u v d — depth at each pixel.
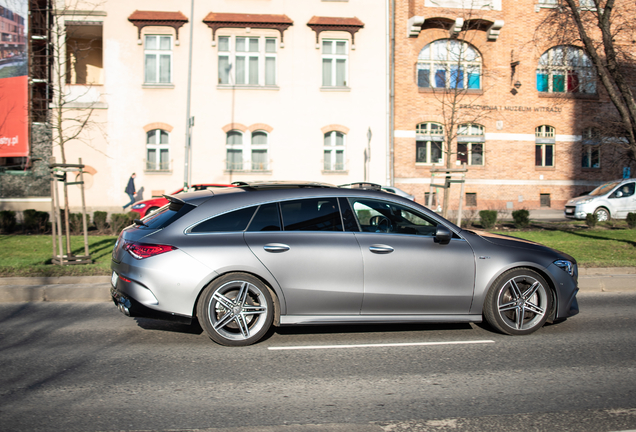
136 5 23.31
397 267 5.51
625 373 4.59
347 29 24.17
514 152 26.16
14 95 22.66
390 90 24.75
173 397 4.00
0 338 5.68
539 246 6.03
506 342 5.59
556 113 26.42
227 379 4.41
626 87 12.50
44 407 3.79
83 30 24.58
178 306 5.15
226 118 23.78
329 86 24.17
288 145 24.06
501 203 26.12
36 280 8.09
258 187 5.74
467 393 4.11
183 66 23.53
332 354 5.14
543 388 4.22
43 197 23.56
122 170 23.31
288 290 5.34
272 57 24.11
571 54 25.03
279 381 4.37
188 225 5.32
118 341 5.57
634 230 16.00
